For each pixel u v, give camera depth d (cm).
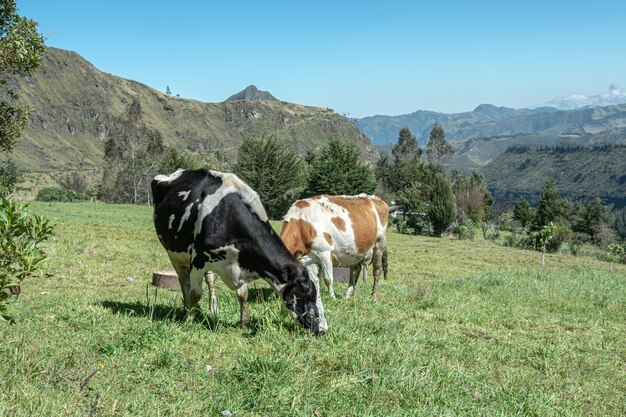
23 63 1327
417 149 11206
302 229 987
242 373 534
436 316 974
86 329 657
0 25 1299
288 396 493
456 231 5712
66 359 533
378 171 9706
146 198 8344
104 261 1378
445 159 11425
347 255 1049
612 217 8394
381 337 697
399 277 1781
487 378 620
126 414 424
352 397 509
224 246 685
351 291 1120
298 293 688
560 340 875
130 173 8231
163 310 794
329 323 740
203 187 721
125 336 612
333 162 6103
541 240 2616
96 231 2227
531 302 1266
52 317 705
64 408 412
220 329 698
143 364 553
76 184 11681
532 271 2016
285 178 6350
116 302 843
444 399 520
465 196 7281
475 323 957
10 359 498
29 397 421
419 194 5825
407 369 571
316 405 484
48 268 1156
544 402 552
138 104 9200
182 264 775
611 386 664
